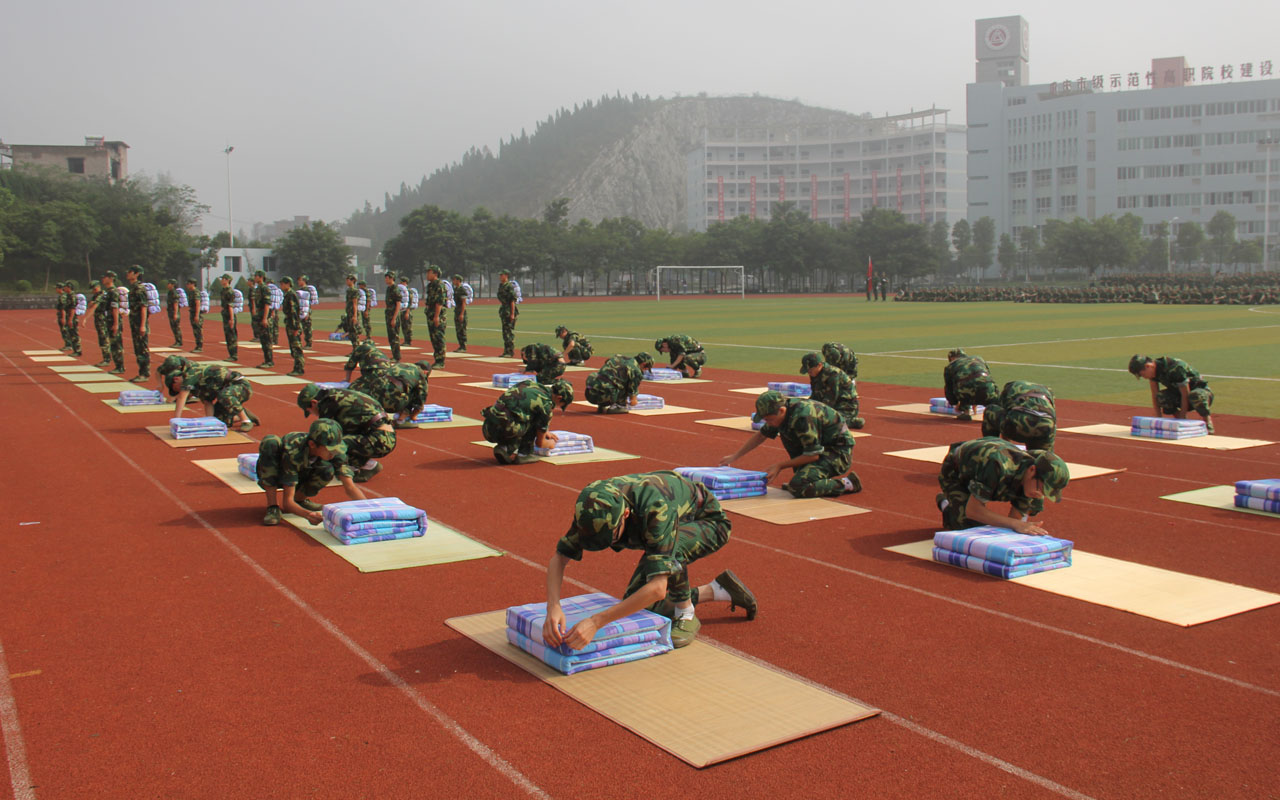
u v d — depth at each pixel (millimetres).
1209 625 6316
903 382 21406
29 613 6574
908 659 5770
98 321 25859
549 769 4453
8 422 15617
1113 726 4891
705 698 5207
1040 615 6512
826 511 9500
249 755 4594
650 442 13734
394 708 5109
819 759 4551
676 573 5848
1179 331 36438
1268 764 4500
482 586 7215
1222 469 11484
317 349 32594
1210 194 140125
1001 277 147375
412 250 109938
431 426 15227
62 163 107625
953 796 4219
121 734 4805
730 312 60594
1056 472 8148
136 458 12445
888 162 193375
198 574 7484
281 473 8992
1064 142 148375
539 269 117062
